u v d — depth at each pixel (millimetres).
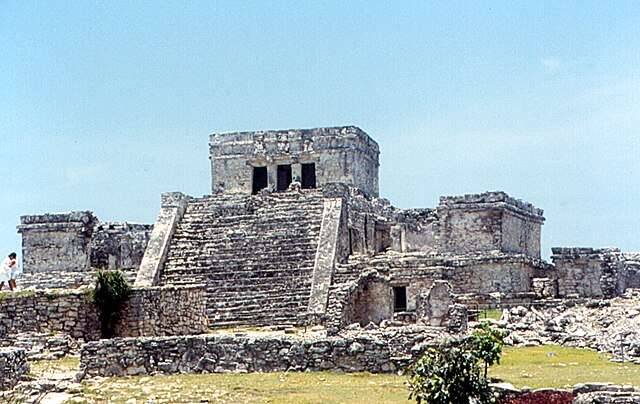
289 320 47562
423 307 44031
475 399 21406
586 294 57625
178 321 39750
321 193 59750
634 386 23688
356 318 49875
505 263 55375
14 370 25812
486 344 22578
